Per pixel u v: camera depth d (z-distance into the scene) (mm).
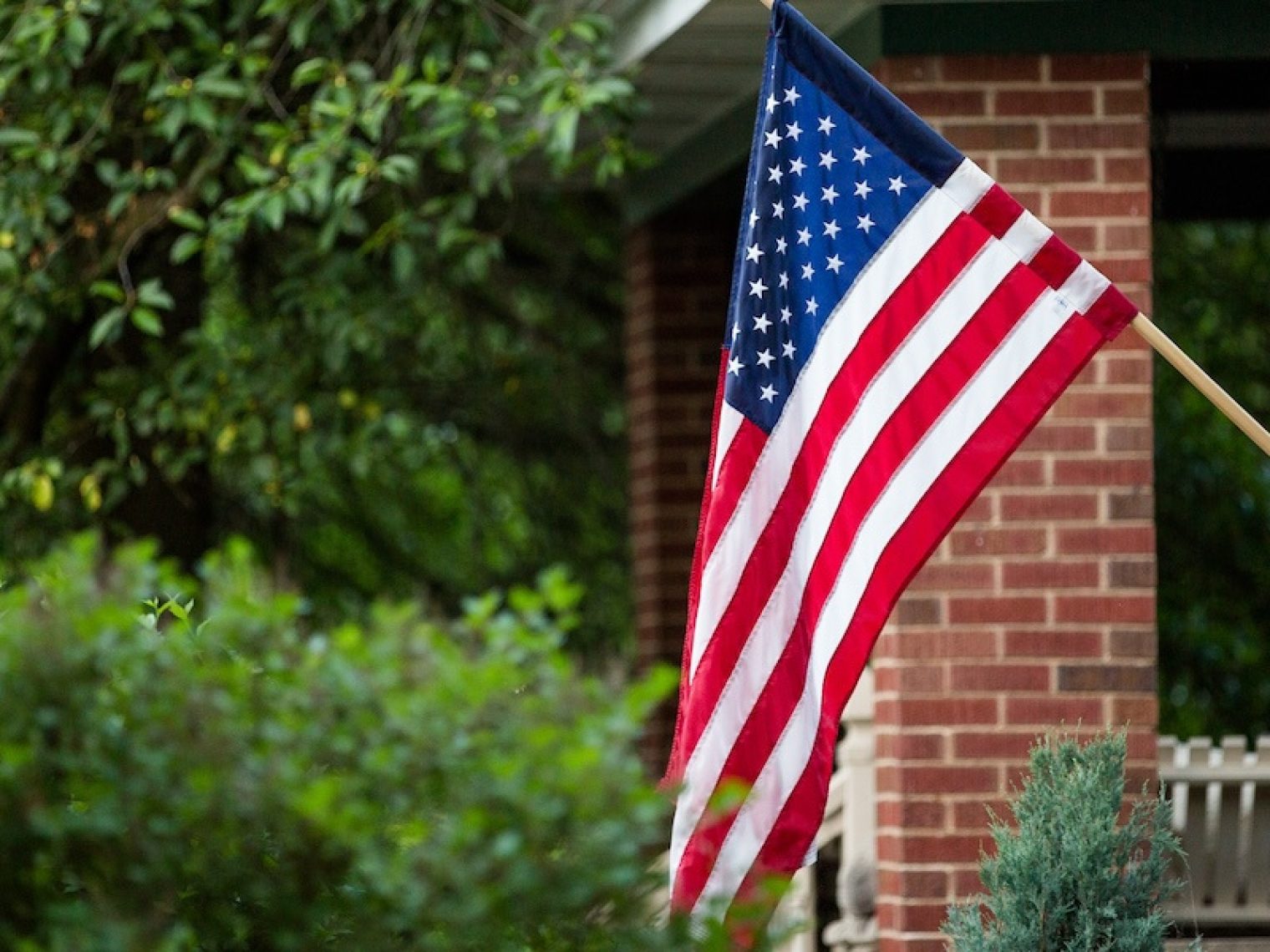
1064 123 9336
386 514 20719
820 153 7832
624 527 20469
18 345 12977
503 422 19516
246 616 5586
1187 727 17891
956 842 9031
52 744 5234
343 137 10961
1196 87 10312
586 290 19578
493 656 5348
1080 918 7898
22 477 12492
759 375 7754
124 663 5297
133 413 12734
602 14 11023
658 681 5184
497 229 17406
